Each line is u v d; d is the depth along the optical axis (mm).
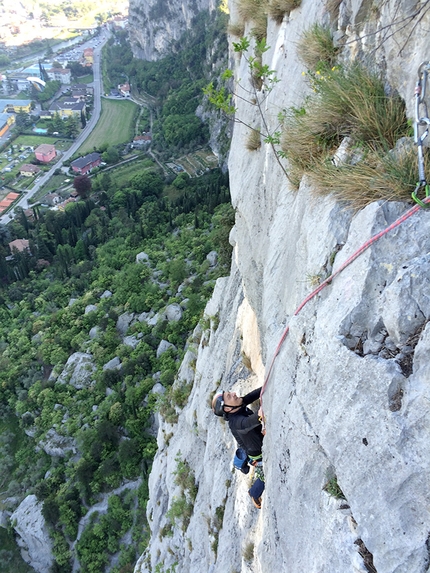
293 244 5039
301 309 4215
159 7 130500
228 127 86938
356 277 3502
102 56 172500
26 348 44344
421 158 3438
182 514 13719
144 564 17438
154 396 32125
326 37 5824
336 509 3434
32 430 36344
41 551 29594
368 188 3799
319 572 3535
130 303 43094
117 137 113562
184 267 43594
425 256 3137
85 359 39188
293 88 6992
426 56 3799
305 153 5043
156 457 18828
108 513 28844
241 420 5316
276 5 8258
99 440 31969
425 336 2932
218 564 8742
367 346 3344
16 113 128000
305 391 3893
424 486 2785
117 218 68875
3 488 34094
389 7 4336
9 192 90812
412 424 2891
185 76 121625
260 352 8312
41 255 63188
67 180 94438
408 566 2801
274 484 4551
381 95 4418
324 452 3654
